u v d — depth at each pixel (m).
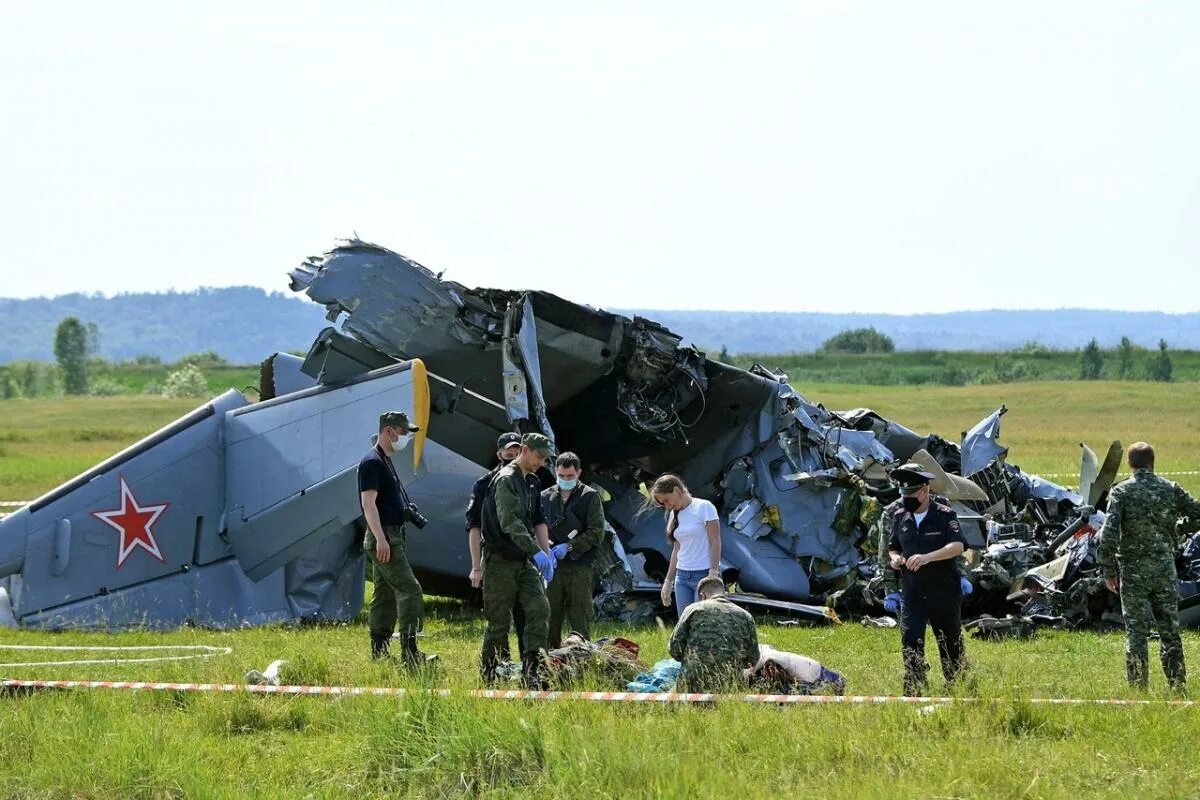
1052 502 54.72
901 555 28.97
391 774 21.83
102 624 41.91
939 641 28.88
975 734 23.34
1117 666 34.75
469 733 22.33
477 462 49.88
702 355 51.56
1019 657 36.59
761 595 47.97
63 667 32.66
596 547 32.62
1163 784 20.61
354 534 46.19
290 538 43.88
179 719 26.11
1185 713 25.16
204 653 36.41
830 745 22.83
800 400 52.41
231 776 22.33
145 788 21.30
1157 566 29.66
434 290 47.31
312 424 44.28
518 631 30.62
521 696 25.70
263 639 39.66
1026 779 20.73
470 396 49.31
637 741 22.03
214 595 44.09
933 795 20.11
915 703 26.25
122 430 195.75
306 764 23.00
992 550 46.00
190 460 44.69
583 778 20.61
